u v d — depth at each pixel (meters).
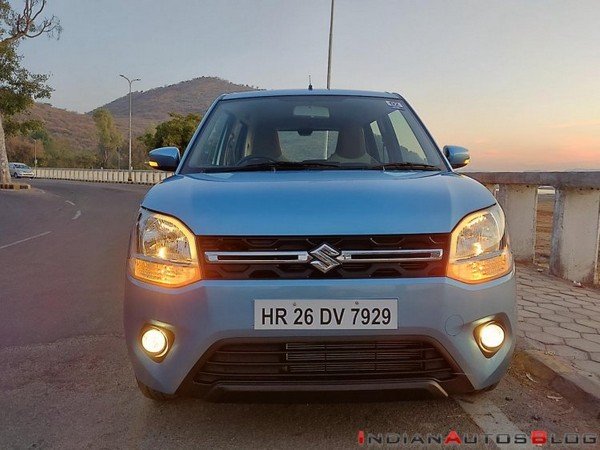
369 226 2.29
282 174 2.92
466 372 2.30
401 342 2.28
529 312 4.41
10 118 33.47
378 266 2.27
